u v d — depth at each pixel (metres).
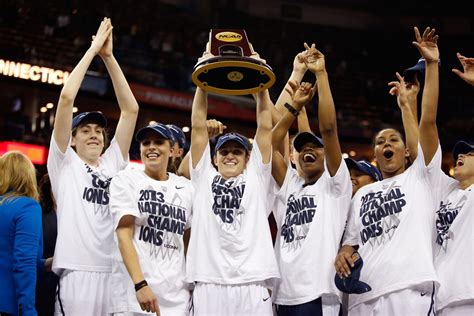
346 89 20.44
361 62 22.20
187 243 4.56
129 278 4.11
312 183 4.56
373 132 17.61
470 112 19.00
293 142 4.60
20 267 3.79
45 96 15.77
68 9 18.33
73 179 4.37
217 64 3.90
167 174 4.47
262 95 4.45
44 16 17.45
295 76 4.98
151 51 18.59
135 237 4.15
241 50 3.98
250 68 3.94
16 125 14.98
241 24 21.98
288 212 4.52
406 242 4.17
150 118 16.62
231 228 4.20
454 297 4.14
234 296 4.07
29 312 3.77
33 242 3.86
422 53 4.35
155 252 4.16
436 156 4.33
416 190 4.30
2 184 4.00
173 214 4.25
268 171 4.42
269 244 4.23
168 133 4.38
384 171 4.50
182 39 20.09
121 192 4.18
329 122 4.33
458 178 4.47
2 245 3.89
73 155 4.44
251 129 17.02
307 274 4.24
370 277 4.21
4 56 14.96
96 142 4.52
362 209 4.44
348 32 23.03
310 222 4.37
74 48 16.97
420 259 4.12
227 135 4.46
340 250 4.27
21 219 3.87
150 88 16.00
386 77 21.86
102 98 15.18
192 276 4.15
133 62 17.25
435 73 4.33
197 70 3.96
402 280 4.10
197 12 21.66
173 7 21.34
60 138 4.37
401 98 4.53
